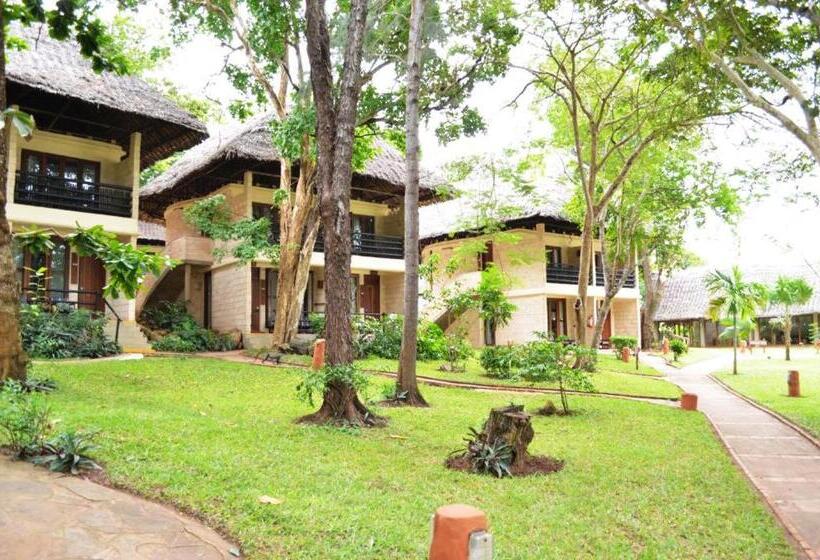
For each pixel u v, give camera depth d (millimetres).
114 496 5102
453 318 29391
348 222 9422
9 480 5184
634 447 8938
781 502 6930
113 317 17953
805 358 31328
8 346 9188
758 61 11109
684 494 6711
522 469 7246
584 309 18531
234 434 7445
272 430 8016
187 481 5484
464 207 25938
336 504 5309
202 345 19594
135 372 12883
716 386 19719
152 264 9867
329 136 9453
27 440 5977
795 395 16469
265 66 17797
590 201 18172
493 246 29516
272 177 22438
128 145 18969
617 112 19500
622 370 22469
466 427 9539
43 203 16797
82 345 15414
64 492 5059
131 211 18031
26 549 4051
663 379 20750
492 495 6160
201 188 23281
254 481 5680
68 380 11055
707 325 43719
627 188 21875
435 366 18359
